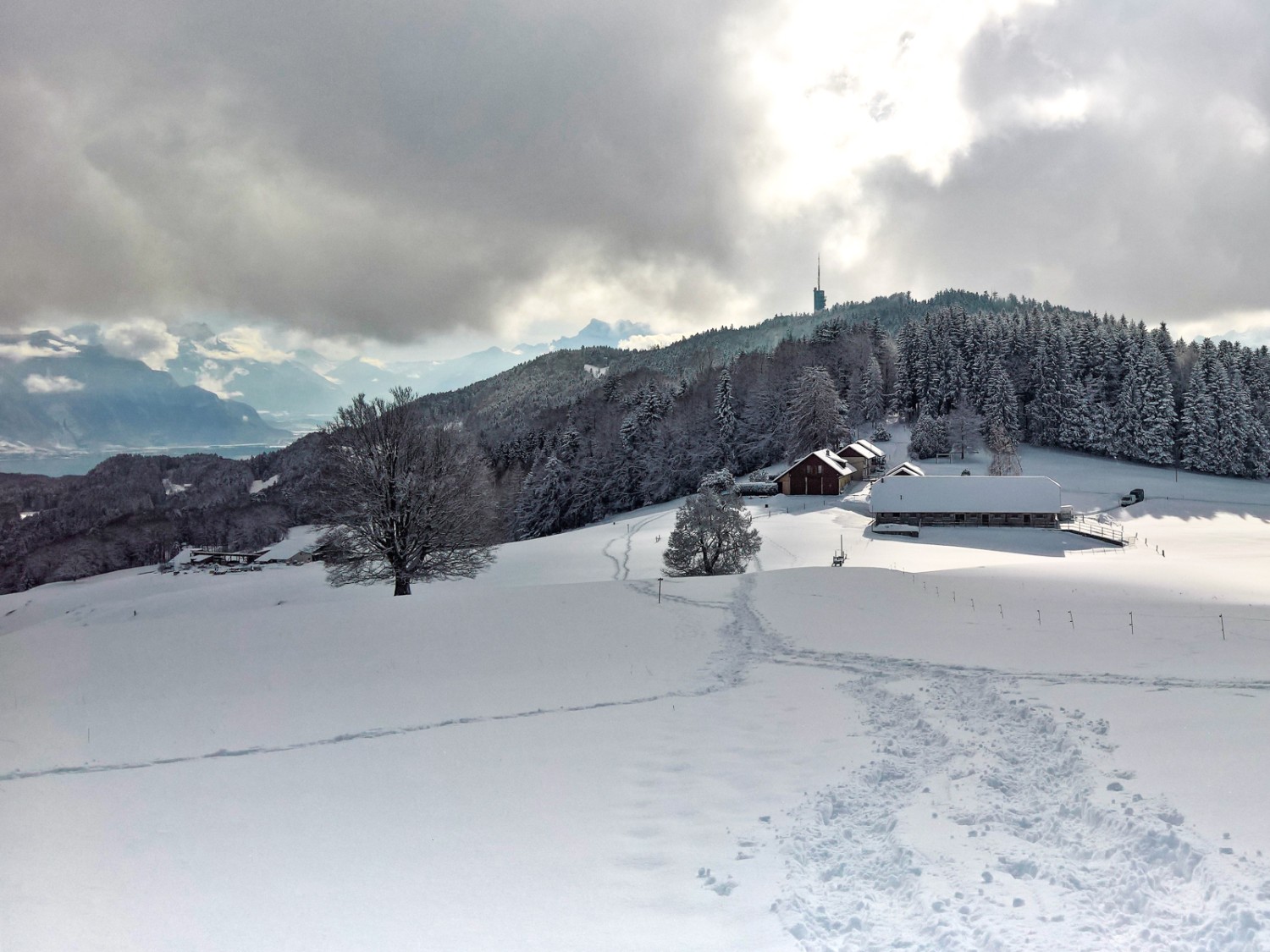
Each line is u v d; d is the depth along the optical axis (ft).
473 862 35.19
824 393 364.58
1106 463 362.53
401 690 65.31
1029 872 31.01
